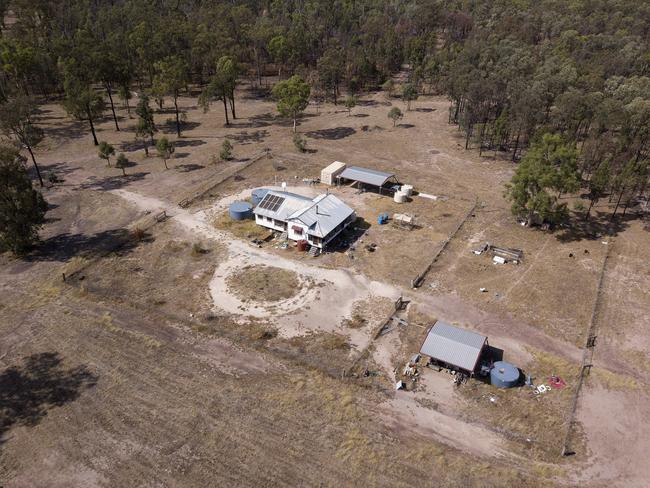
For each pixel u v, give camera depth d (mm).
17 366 41156
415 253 57281
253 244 59094
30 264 55250
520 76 97438
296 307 48594
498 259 55469
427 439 35062
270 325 46188
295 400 38000
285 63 138500
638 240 60000
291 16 164375
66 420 36406
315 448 34281
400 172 79500
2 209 53188
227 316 47250
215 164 81938
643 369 41312
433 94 128125
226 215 65562
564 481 32062
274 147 89875
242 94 126000
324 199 61844
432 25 169125
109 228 62688
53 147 89875
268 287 51406
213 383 39594
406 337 44719
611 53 122062
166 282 52219
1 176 52469
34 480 32250
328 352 43031
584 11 171875
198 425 35969
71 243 59406
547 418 36719
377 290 51031
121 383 39594
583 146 75812
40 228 58719
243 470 32719
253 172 78812
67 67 99438
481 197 71000
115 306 48344
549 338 44562
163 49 119062
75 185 74688
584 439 35094
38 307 48031
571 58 120312
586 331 45312
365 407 37562
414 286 51375
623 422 36469
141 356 42250
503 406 37781
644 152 76438
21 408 37469
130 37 124562
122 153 85750
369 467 32938
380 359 42312
